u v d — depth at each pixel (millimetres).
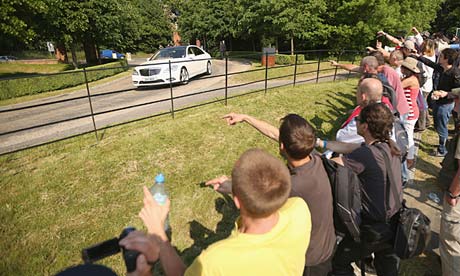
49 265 2861
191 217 3535
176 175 4176
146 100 8930
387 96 3232
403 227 2035
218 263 1111
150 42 56844
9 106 9852
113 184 3881
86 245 3068
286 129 1832
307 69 15938
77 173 3979
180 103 8000
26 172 3934
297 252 1312
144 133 5055
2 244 2967
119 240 1096
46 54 46594
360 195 2115
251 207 1156
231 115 2588
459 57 4758
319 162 1945
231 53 29984
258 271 1152
